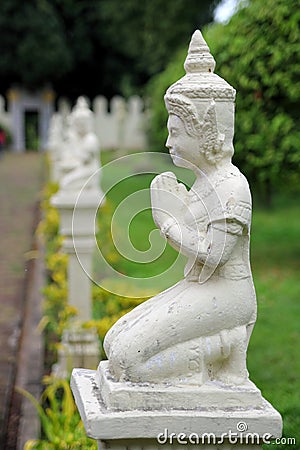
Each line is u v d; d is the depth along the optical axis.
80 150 6.37
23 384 6.53
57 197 6.12
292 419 5.30
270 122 9.68
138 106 31.78
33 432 5.36
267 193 16.41
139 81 36.75
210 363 2.73
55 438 4.51
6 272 11.52
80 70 36.88
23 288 10.48
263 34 9.09
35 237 13.80
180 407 2.61
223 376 2.74
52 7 34.66
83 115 7.21
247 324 2.79
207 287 2.74
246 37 9.30
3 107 34.84
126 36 26.45
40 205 17.06
